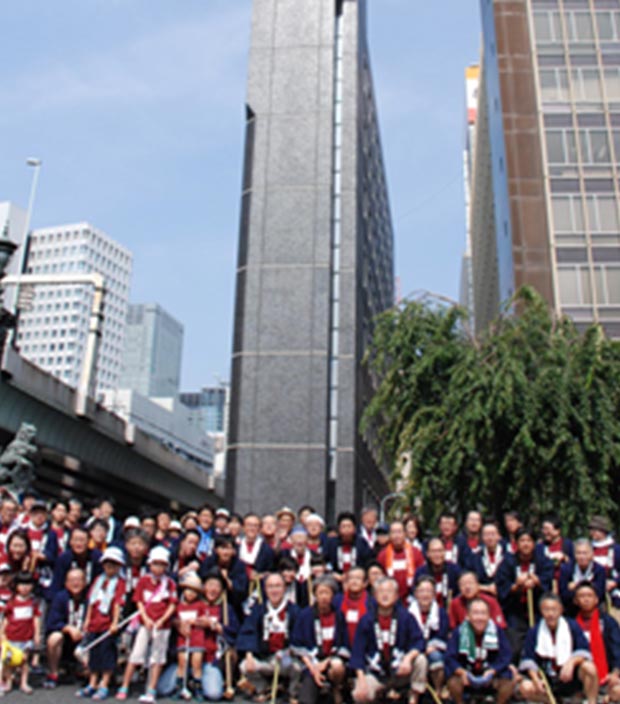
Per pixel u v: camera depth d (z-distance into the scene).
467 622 8.02
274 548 10.41
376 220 47.12
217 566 9.24
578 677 7.93
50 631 8.80
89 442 36.50
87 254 155.38
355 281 32.97
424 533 15.82
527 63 38.09
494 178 42.16
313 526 10.14
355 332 32.38
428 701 8.25
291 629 8.55
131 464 43.31
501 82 37.91
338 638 8.13
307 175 33.72
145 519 11.39
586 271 33.88
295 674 8.16
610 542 10.02
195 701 8.37
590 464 15.14
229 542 9.22
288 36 35.81
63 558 9.30
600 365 15.72
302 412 30.66
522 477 15.02
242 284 32.81
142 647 8.35
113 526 11.78
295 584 9.33
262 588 9.34
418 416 16.88
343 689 8.37
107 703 8.00
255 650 8.45
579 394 15.27
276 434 30.47
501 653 7.89
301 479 29.83
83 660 8.61
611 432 15.04
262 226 33.22
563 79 37.25
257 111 34.88
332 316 32.59
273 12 36.34
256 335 31.88
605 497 14.92
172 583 8.77
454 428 15.82
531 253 34.62
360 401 33.38
